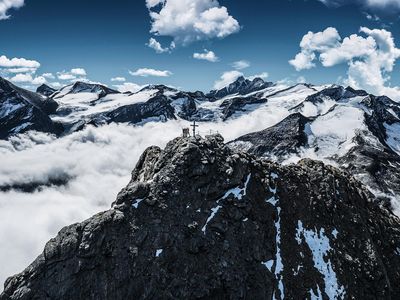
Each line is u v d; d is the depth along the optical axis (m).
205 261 82.75
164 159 95.12
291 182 102.69
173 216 86.00
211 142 99.81
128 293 76.19
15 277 75.56
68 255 76.62
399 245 108.38
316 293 85.62
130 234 81.25
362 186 119.75
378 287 92.50
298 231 94.50
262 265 86.19
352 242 98.31
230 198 92.38
